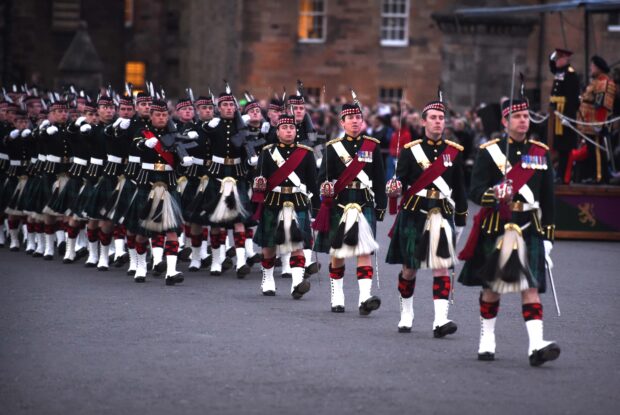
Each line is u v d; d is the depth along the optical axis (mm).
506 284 16266
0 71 88812
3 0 88875
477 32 72000
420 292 24438
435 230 18578
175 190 25484
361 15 78188
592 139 38406
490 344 16969
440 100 18922
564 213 37156
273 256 23594
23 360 16594
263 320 20281
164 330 19094
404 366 16438
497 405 14227
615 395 14891
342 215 20844
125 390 14797
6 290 23891
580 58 76438
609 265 30078
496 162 16703
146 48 94500
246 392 14734
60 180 30281
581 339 19000
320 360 16750
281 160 22953
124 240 28484
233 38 77875
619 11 42156
